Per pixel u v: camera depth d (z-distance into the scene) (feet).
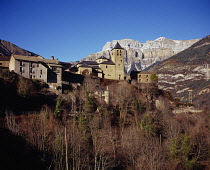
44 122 215.10
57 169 174.60
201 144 237.66
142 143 219.82
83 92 310.45
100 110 272.10
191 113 355.15
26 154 180.55
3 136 187.42
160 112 316.19
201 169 214.48
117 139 236.84
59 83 311.06
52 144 192.44
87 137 209.15
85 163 187.73
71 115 250.16
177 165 209.87
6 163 170.30
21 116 226.58
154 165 190.90
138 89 392.06
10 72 282.97
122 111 289.12
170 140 226.17
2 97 251.19
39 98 274.16
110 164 192.13
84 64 410.93
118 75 441.68
